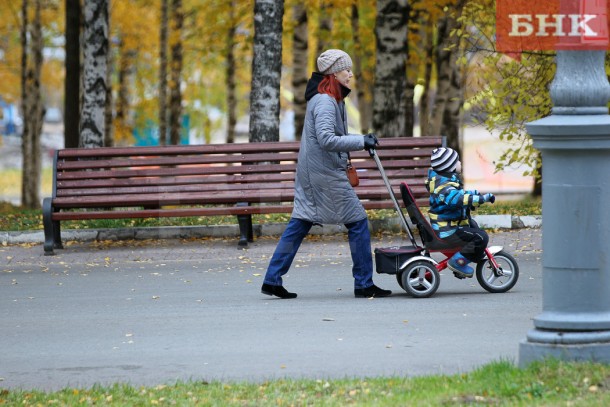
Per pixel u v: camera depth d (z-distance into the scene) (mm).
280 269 12000
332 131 11711
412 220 12070
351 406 6957
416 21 29594
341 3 29844
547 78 16656
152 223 17641
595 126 7277
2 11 44344
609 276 7477
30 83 41031
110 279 13789
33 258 15547
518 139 17047
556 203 7461
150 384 8219
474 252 11938
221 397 7488
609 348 7391
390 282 13227
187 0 42250
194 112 53812
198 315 11117
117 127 45500
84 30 22234
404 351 9039
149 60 45125
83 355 9383
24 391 7973
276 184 16469
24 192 40781
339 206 11883
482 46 18000
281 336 9867
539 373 7246
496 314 10672
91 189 16562
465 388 7184
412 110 31891
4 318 11305
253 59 19812
